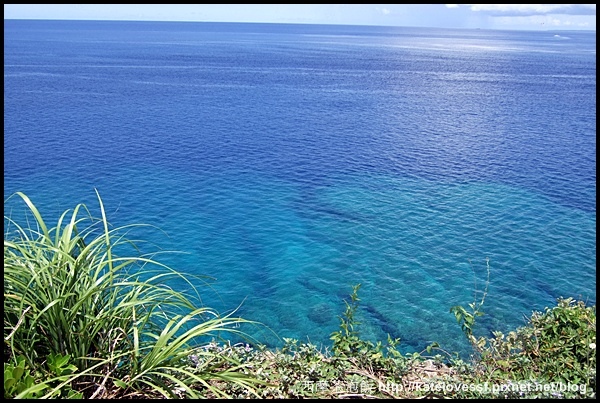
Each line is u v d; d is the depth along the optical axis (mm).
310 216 23812
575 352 3566
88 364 2977
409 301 16016
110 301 3080
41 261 2957
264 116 51906
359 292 16562
